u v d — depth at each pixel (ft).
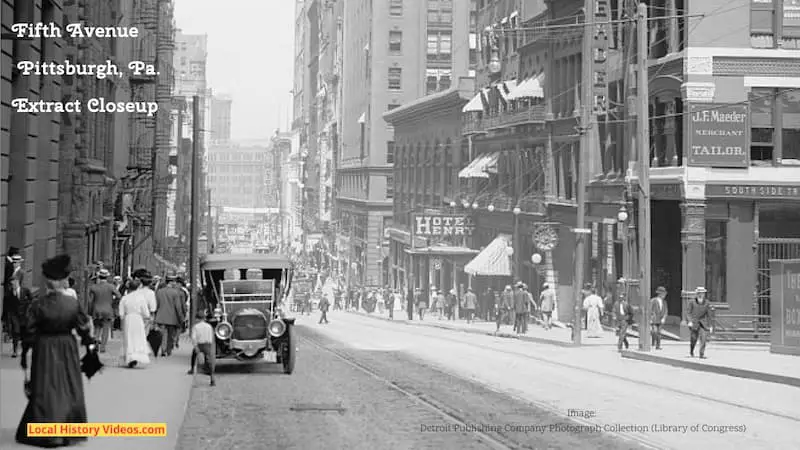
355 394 63.67
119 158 172.96
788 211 130.21
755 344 123.54
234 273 79.25
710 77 128.47
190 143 409.49
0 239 66.54
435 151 298.56
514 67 212.64
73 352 41.45
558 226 177.17
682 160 130.72
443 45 391.65
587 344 125.08
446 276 261.65
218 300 78.07
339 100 479.41
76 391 41.39
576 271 125.39
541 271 179.22
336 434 47.96
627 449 45.24
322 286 372.38
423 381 72.43
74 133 121.19
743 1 129.08
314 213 570.46
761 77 128.47
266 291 78.28
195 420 51.65
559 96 180.24
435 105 288.10
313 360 88.99
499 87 209.77
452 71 387.96
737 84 128.57
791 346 102.17
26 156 84.69
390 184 380.99
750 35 129.29
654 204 139.95
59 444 40.91
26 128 84.48
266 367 81.20
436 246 238.48
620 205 147.54
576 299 124.57
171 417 50.19
